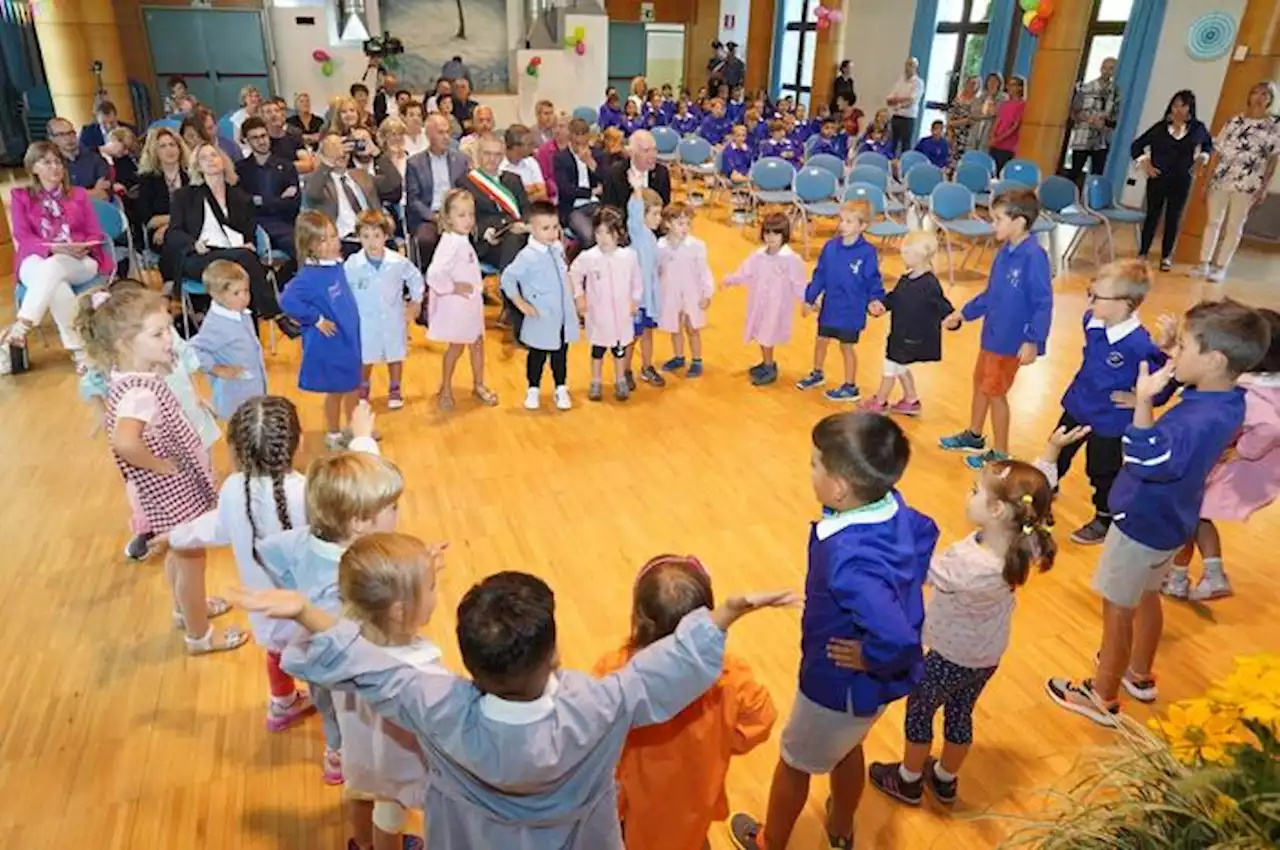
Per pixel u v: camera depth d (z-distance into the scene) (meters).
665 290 4.78
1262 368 2.68
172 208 4.84
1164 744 1.09
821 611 1.64
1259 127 6.75
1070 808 1.15
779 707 2.51
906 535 1.64
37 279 4.50
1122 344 3.10
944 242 8.23
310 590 1.85
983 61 11.38
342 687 1.31
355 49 13.08
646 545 3.33
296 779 2.22
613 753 1.32
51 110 12.43
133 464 2.31
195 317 4.92
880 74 13.25
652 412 4.56
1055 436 2.74
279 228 5.54
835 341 5.68
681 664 1.32
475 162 6.34
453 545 3.29
